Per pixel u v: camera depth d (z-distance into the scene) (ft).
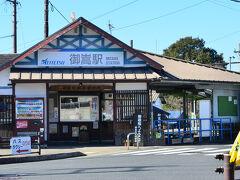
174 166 37.45
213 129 69.97
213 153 49.39
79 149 57.36
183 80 64.39
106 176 32.07
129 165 38.83
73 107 70.54
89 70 64.08
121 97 63.00
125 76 62.44
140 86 63.67
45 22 81.46
